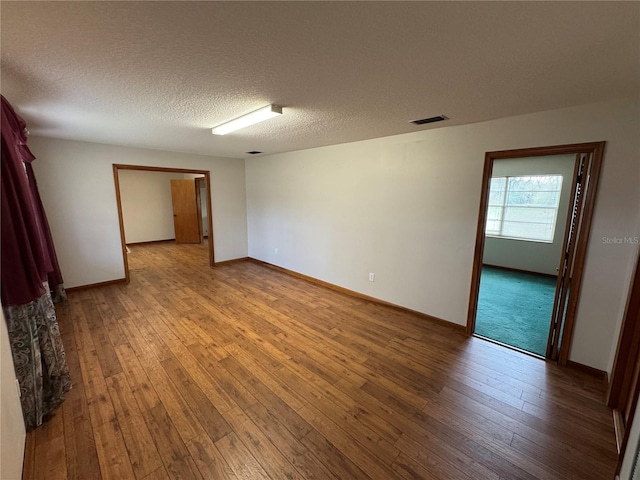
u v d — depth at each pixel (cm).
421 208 331
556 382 229
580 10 108
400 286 363
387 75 172
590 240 228
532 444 172
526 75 170
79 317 341
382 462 160
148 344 282
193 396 211
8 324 165
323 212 450
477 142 281
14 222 164
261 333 307
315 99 217
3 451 123
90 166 426
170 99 216
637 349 178
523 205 566
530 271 559
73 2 103
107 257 456
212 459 161
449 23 119
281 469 156
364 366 250
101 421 186
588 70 161
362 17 116
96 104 228
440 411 198
